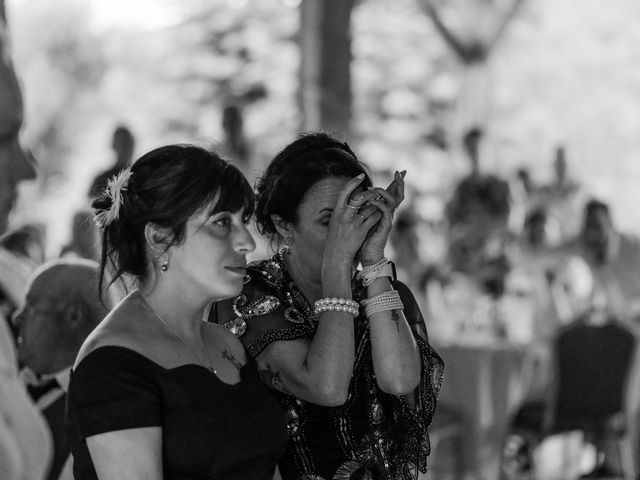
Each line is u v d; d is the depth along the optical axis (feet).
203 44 96.68
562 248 46.06
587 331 38.40
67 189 96.94
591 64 100.63
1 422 13.51
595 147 98.12
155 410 12.47
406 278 44.60
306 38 51.44
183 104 96.07
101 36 114.21
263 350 15.29
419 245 48.52
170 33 103.55
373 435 15.60
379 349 15.35
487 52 67.15
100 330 12.84
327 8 51.13
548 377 39.22
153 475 12.31
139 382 12.45
